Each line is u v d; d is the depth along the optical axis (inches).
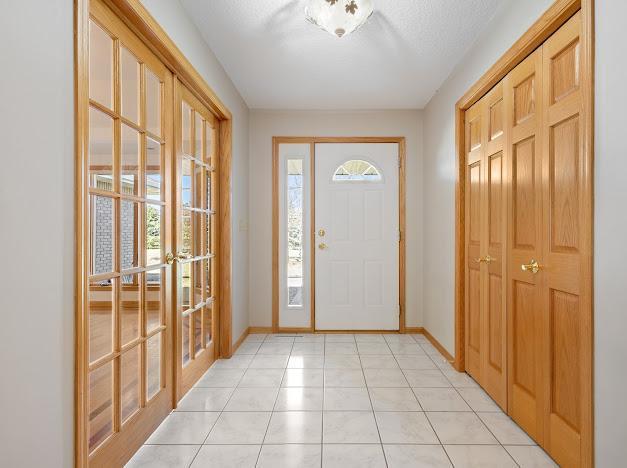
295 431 79.1
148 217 77.1
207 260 117.5
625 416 49.7
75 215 48.5
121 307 65.8
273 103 150.4
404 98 145.0
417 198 158.1
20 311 39.4
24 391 40.1
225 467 66.9
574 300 63.5
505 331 87.9
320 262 159.3
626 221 49.4
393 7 85.9
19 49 39.0
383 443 74.8
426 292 152.9
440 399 94.7
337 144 159.0
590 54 55.6
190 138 100.7
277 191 158.7
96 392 61.9
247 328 154.1
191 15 88.9
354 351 133.7
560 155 67.4
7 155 37.6
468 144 112.0
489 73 91.4
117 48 63.2
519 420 81.4
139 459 69.0
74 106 48.1
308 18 81.5
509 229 86.4
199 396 96.2
